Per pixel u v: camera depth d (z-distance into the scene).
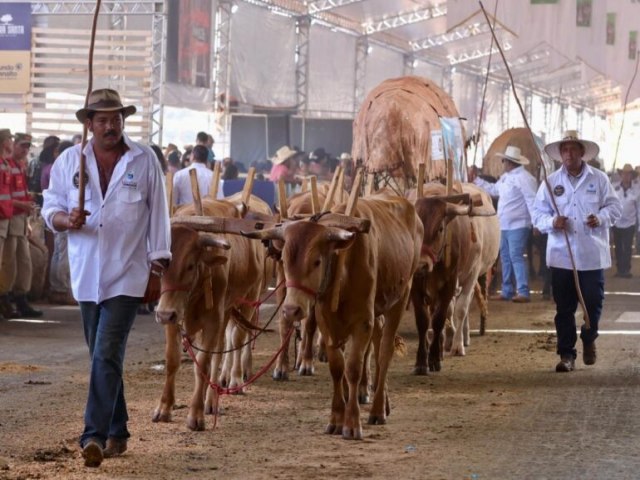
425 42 50.28
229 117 33.66
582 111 72.69
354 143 19.67
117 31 25.06
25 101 25.53
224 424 10.56
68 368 13.98
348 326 10.02
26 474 8.40
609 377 13.59
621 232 32.19
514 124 65.38
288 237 9.52
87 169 8.82
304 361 13.77
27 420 10.66
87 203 8.80
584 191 14.02
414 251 11.63
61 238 20.91
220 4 33.47
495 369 14.32
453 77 56.50
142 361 14.75
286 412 11.21
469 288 15.78
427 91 19.75
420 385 13.01
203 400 10.34
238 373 12.41
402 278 11.02
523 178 23.17
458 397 12.13
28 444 9.57
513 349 16.34
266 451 9.34
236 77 35.16
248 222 10.52
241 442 9.71
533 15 31.31
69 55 25.36
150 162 8.90
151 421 10.63
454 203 14.13
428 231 13.47
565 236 13.77
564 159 14.12
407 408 11.47
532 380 13.38
